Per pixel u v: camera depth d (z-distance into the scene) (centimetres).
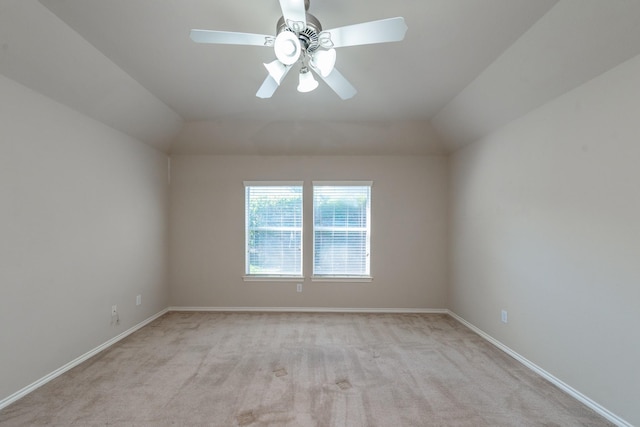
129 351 298
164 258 424
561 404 214
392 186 438
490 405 213
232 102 333
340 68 262
